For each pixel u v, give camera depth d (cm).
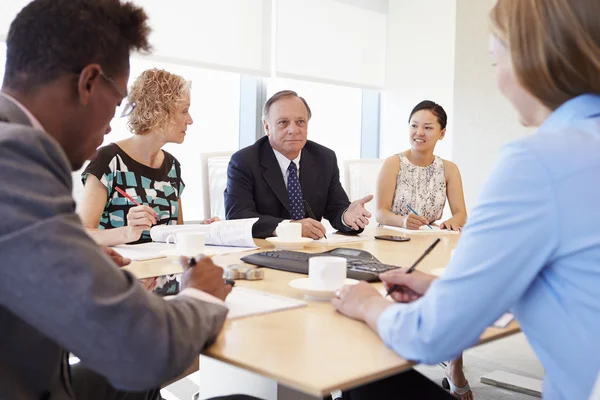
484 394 244
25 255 64
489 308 77
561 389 78
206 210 261
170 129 212
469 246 79
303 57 431
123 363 67
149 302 72
